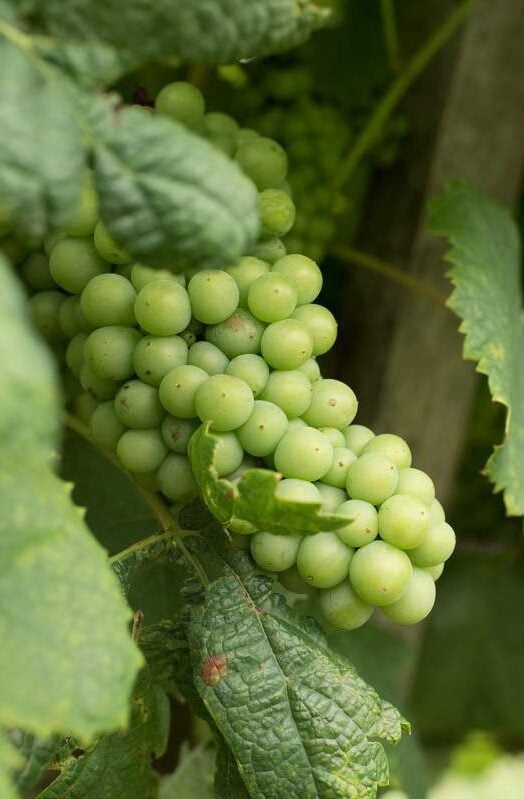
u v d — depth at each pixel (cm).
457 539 102
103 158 52
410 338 81
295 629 60
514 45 81
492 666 110
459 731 112
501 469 69
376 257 82
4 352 46
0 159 51
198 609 60
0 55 51
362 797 58
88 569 52
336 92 81
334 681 59
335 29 81
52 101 52
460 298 71
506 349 71
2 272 46
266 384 59
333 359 83
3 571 51
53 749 57
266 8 53
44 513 51
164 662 61
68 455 67
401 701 79
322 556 58
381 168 82
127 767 61
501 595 109
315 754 58
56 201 51
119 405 60
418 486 59
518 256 77
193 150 52
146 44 52
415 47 82
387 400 81
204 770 72
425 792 79
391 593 58
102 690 51
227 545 60
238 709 58
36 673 51
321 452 58
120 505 67
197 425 59
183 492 60
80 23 52
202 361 59
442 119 81
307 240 75
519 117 81
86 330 61
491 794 147
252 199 53
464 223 74
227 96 77
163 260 53
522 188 91
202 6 52
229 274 60
